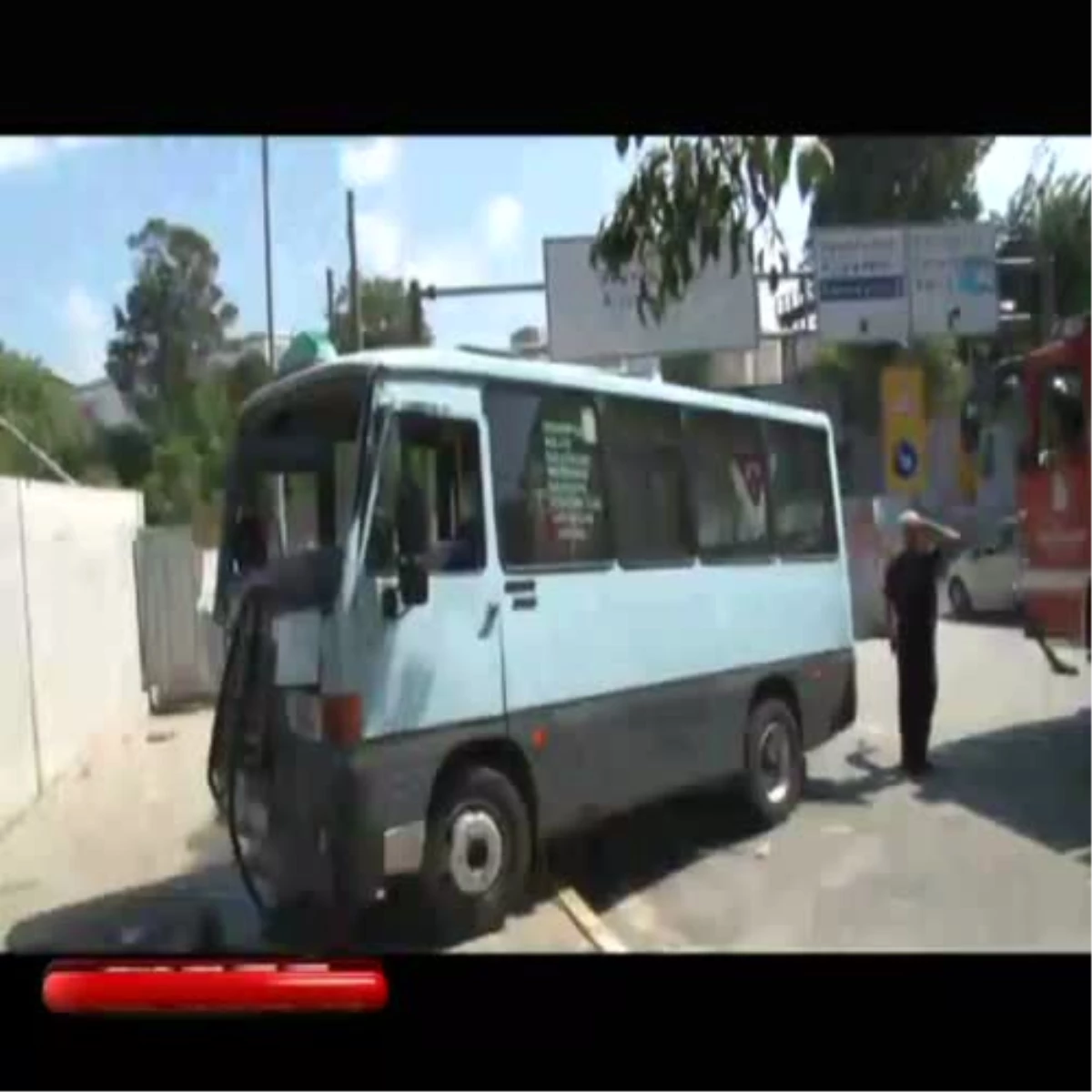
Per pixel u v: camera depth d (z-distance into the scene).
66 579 10.23
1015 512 11.34
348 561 5.54
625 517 7.07
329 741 5.47
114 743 11.47
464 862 5.91
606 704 6.76
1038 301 11.51
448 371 6.04
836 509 9.27
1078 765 9.84
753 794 8.02
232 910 6.50
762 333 13.94
